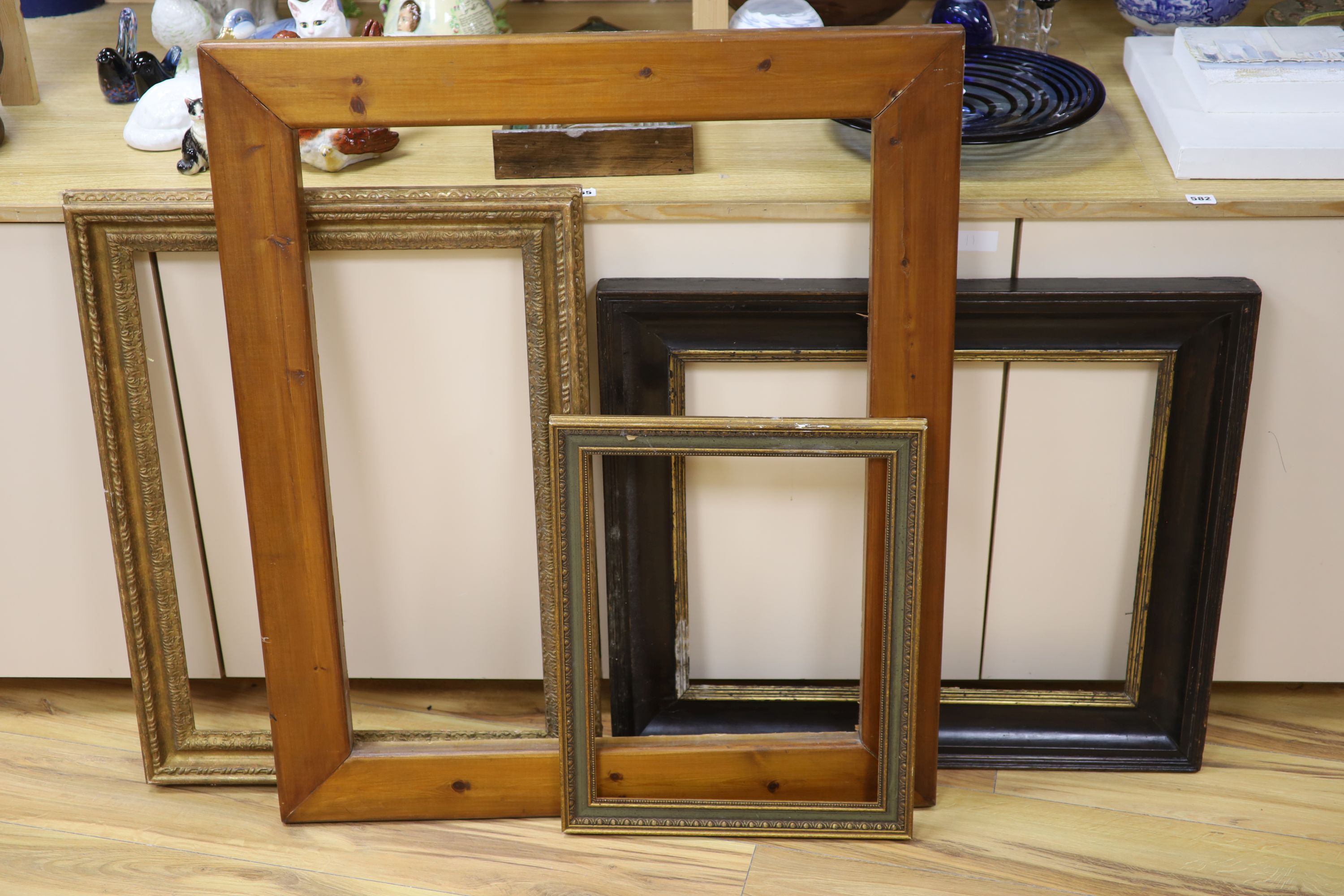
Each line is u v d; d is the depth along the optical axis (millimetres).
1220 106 1505
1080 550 1619
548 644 1583
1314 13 1779
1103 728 1646
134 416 1516
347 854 1529
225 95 1335
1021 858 1507
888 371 1429
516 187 1426
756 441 1427
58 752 1690
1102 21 1926
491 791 1564
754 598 1657
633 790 1559
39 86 1792
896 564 1451
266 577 1486
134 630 1568
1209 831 1541
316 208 1417
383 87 1343
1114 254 1459
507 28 1781
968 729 1655
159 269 1480
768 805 1528
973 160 1512
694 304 1463
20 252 1473
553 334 1473
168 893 1469
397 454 1586
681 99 1347
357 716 1751
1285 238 1435
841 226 1456
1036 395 1529
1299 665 1695
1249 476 1577
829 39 1316
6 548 1655
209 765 1616
